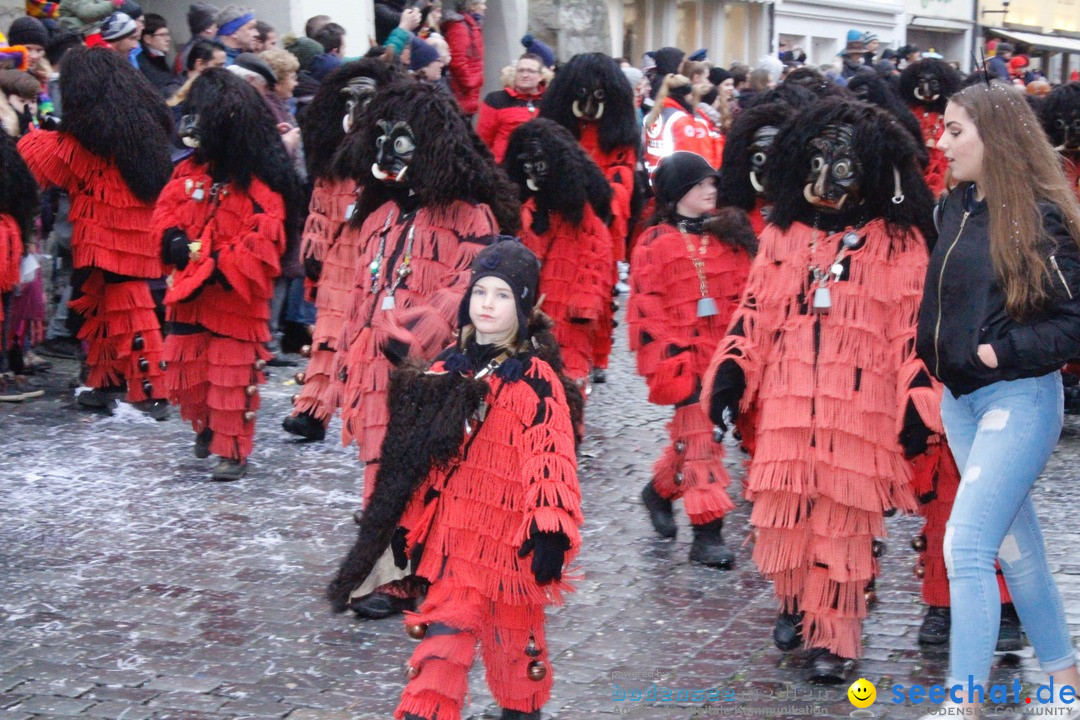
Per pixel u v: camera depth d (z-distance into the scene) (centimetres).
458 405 427
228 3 1439
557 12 1975
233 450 795
